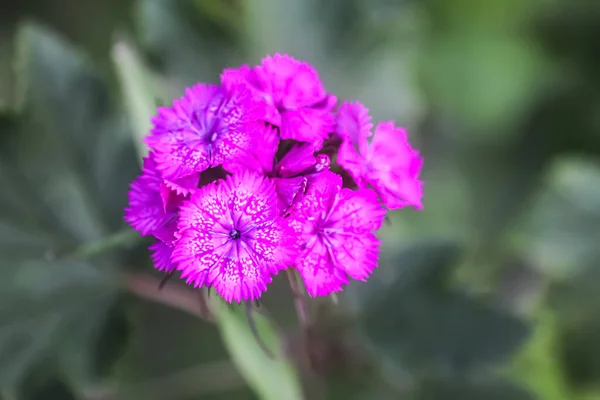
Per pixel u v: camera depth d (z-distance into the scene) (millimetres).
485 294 358
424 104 465
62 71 350
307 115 288
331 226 285
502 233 483
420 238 365
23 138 347
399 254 363
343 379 362
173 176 287
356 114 294
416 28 406
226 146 286
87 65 352
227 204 281
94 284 352
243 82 291
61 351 347
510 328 355
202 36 389
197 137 289
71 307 350
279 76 293
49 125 349
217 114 290
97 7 473
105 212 354
